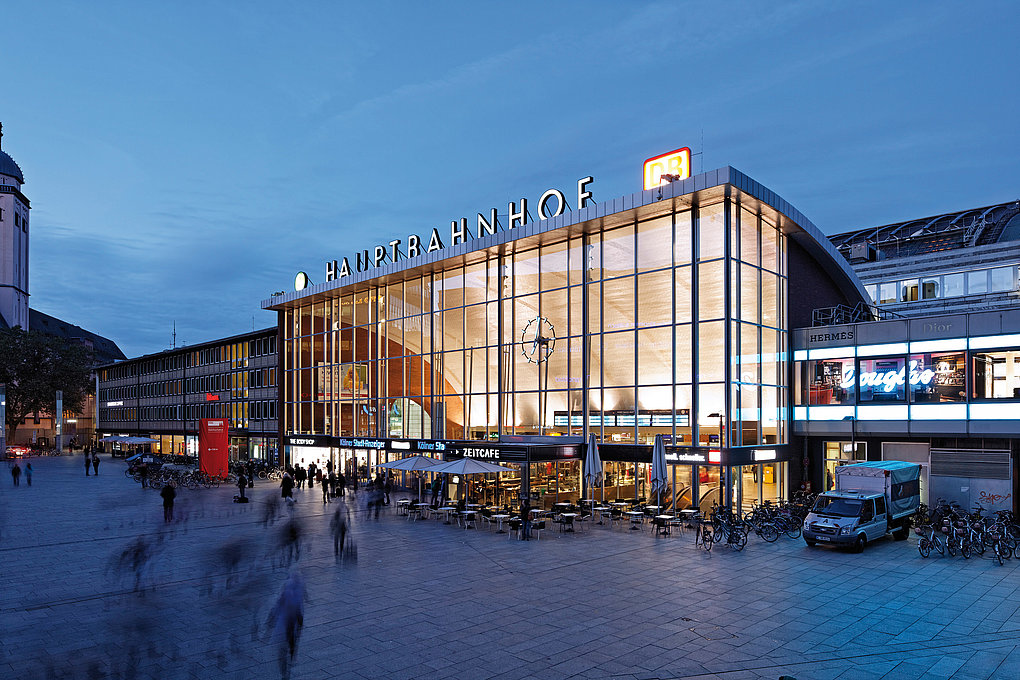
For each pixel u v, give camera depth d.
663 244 30.30
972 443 27.42
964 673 11.87
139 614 15.46
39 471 62.22
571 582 18.41
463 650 13.11
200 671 12.03
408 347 43.41
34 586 18.06
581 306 33.31
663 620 14.95
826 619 14.98
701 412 28.70
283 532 26.44
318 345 51.69
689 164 28.73
